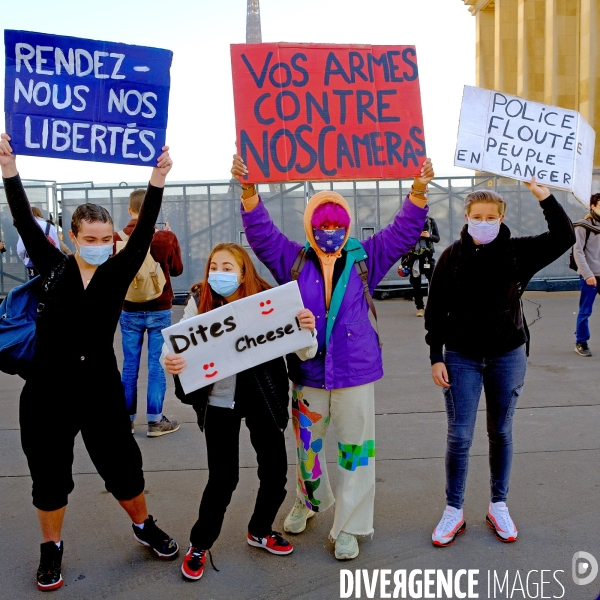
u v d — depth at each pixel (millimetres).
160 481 4281
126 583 3088
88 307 2982
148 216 3066
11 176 2955
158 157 3098
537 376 6762
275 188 13617
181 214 13586
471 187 13922
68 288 2982
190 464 4574
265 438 3221
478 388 3420
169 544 3289
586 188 3660
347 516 3242
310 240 3242
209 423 3184
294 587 3029
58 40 3012
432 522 3633
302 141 3396
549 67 23266
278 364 3252
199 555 3121
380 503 3889
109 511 3842
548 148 3551
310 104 3416
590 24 20703
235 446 3207
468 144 3508
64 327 2967
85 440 3146
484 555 3266
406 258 11023
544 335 9047
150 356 5199
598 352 7832
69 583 3098
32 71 2988
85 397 3031
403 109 3480
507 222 13984
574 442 4797
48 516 3062
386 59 3492
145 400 6273
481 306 3289
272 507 3277
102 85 3066
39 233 3039
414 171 3424
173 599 2949
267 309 3098
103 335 3059
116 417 3137
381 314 11578
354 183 13695
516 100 3523
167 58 3121
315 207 3189
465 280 3287
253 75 3393
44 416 2977
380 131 3455
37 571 3131
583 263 7438
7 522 3701
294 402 3406
